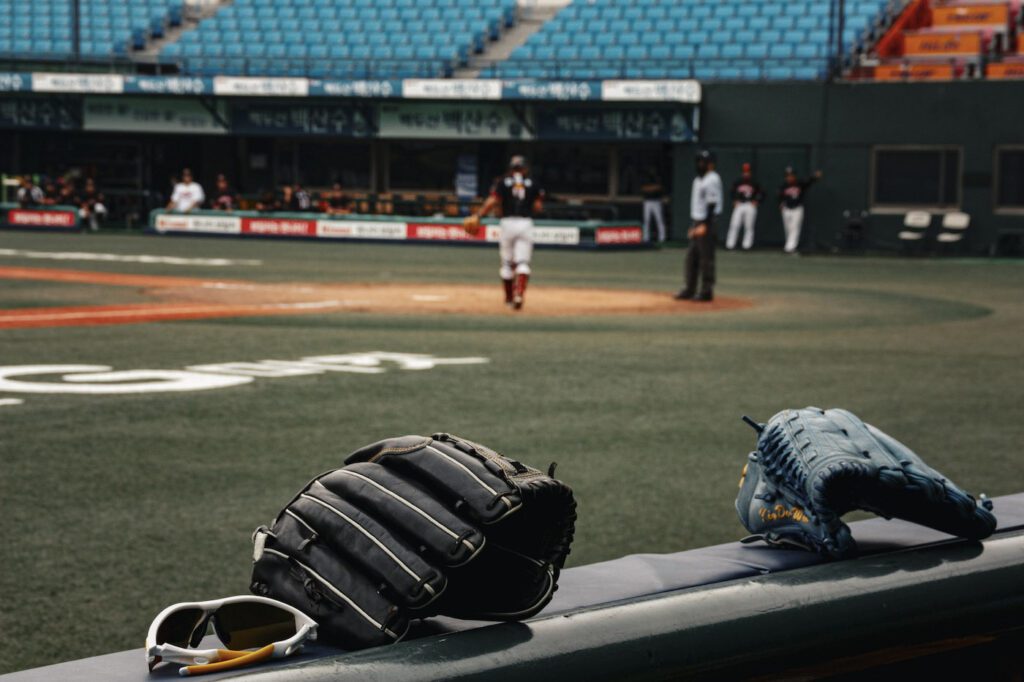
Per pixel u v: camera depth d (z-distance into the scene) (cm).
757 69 3166
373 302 1585
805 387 899
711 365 1019
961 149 2858
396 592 189
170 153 3612
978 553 239
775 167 3000
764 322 1387
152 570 437
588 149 3325
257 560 204
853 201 2947
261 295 1666
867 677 228
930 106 2870
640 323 1366
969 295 1786
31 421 722
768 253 2894
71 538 476
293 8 3694
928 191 2900
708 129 3033
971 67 2892
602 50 3331
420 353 1077
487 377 930
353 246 3048
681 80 2956
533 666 181
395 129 3259
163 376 913
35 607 395
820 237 2975
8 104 3412
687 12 3394
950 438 699
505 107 3175
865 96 2909
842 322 1393
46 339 1143
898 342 1199
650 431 718
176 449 646
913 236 2858
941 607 223
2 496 540
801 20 3269
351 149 3512
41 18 3703
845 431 253
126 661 188
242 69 3516
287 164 3572
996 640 244
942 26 3331
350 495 203
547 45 3412
